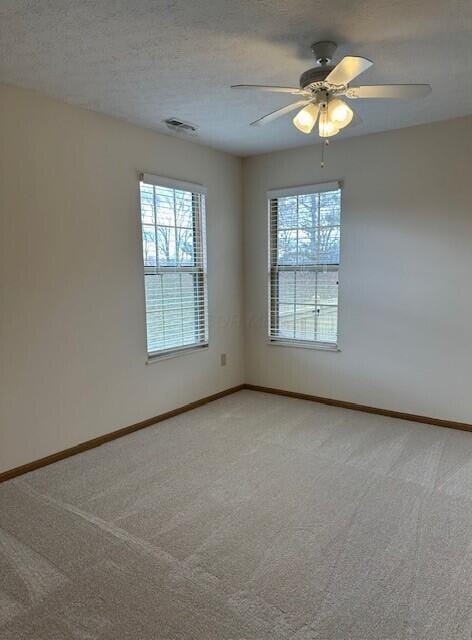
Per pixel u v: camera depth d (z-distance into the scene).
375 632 1.63
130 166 3.46
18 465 2.89
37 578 1.93
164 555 2.07
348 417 3.91
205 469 2.94
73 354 3.16
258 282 4.64
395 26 2.08
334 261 4.12
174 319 4.02
